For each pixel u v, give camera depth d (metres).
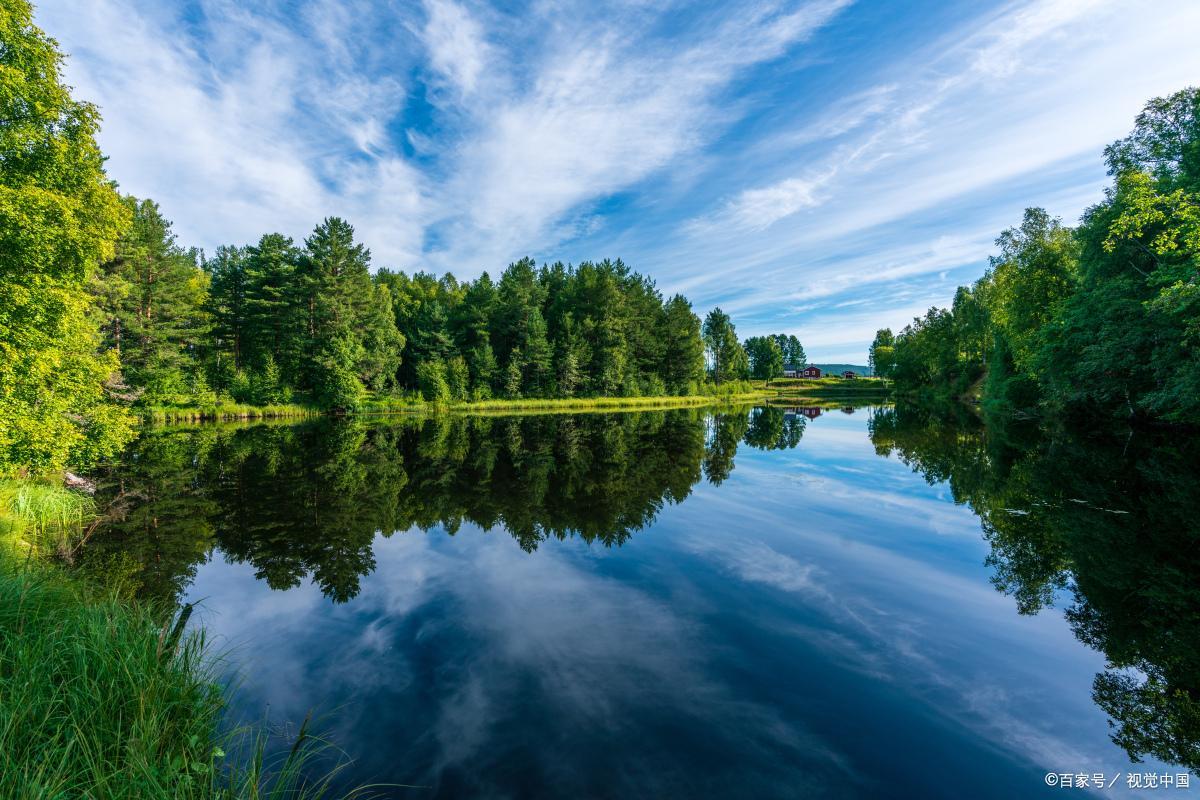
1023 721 4.20
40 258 10.02
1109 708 4.39
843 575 7.59
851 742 3.91
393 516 11.24
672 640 5.61
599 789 3.39
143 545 9.01
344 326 45.50
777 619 6.14
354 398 42.59
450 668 5.02
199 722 3.73
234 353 47.38
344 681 4.79
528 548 9.02
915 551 8.62
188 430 29.33
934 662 5.13
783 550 8.74
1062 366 23.64
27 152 11.16
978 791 3.43
